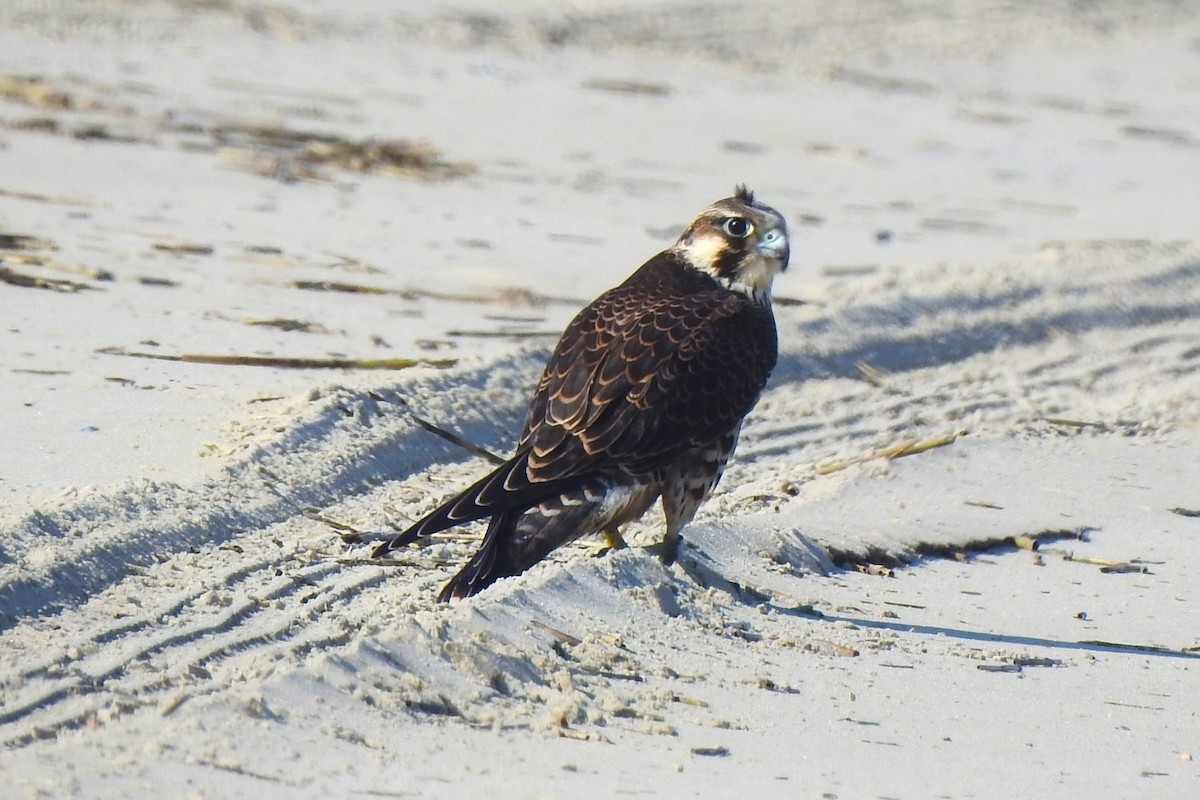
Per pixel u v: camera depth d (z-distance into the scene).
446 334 17.86
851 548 13.64
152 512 11.67
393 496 13.30
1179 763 9.96
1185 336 21.95
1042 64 42.91
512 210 24.42
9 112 25.88
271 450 13.29
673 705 9.88
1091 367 20.55
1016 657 11.62
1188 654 12.07
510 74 35.47
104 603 10.31
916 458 16.09
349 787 8.12
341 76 33.03
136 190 22.39
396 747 8.69
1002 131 35.72
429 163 26.52
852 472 15.44
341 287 19.09
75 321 16.59
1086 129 36.69
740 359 12.38
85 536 11.00
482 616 10.35
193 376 15.34
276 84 31.33
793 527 13.58
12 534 10.71
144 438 13.41
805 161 31.03
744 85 37.34
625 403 11.83
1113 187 31.52
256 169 24.45
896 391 18.83
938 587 13.18
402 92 32.28
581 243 22.95
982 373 19.88
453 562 11.95
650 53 39.47
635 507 11.84
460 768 8.52
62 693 8.93
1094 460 16.77
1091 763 9.81
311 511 12.61
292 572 11.27
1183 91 41.72
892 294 21.34
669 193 27.02
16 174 22.33
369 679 9.30
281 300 18.31
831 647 11.31
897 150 32.94
